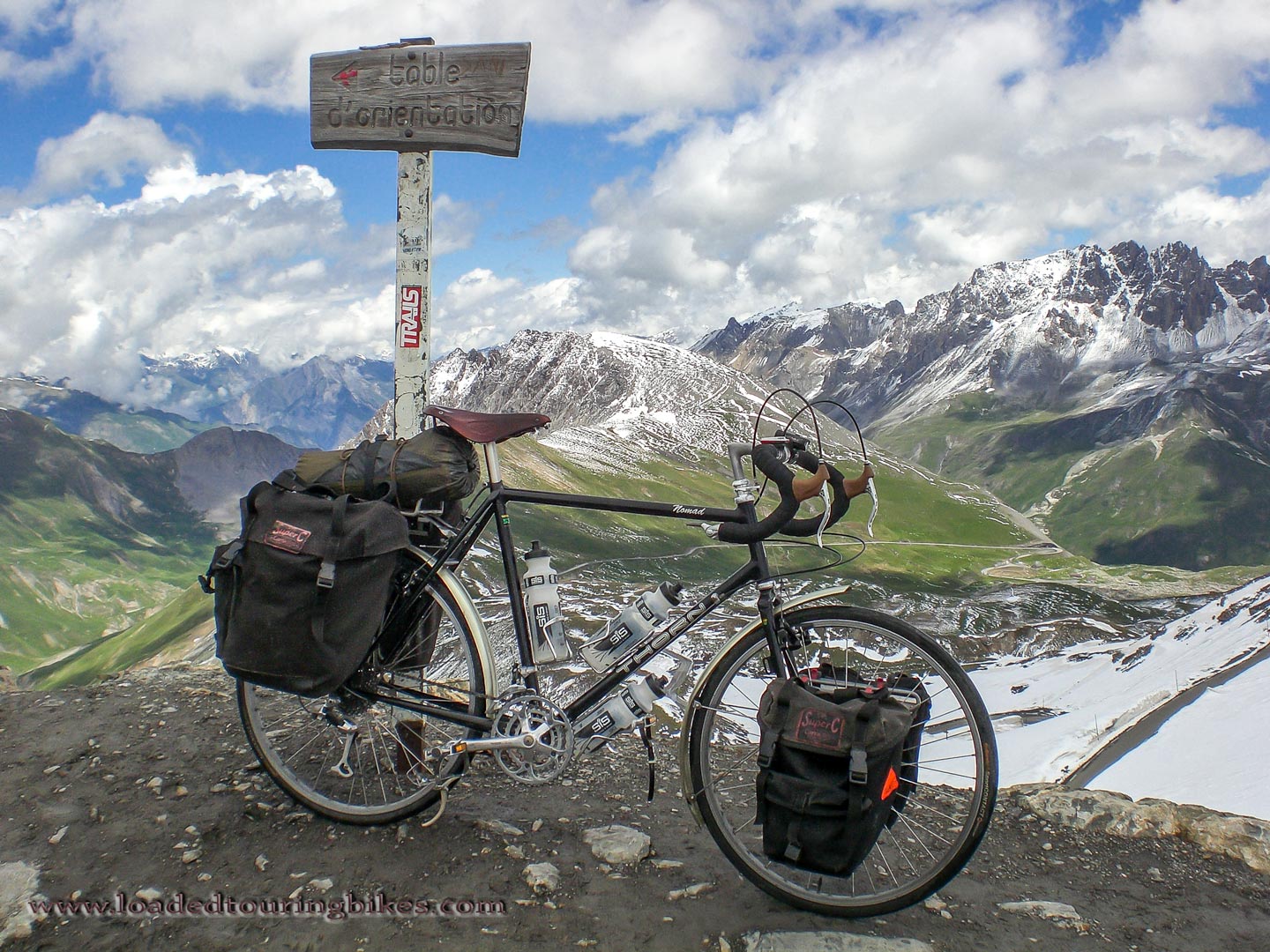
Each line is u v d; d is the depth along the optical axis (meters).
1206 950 3.23
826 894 3.34
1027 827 4.17
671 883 3.53
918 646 3.26
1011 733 89.00
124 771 4.27
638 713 3.44
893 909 3.26
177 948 3.05
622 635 3.53
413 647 3.84
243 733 4.72
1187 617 135.00
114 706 5.09
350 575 3.45
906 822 3.80
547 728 3.48
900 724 3.04
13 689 5.67
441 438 3.79
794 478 3.29
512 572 3.68
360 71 4.86
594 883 3.49
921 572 194.75
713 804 3.40
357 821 3.78
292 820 3.85
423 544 3.89
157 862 3.53
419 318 4.90
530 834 3.85
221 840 3.69
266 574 3.44
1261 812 57.09
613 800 4.30
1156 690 93.88
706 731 3.41
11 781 4.18
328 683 3.44
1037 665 125.38
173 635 158.12
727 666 3.41
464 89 4.78
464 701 3.64
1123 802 4.30
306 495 3.61
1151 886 3.70
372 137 4.86
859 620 3.31
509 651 3.69
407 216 4.89
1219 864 3.89
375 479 3.67
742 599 3.51
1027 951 3.19
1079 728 86.94
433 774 4.05
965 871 3.76
